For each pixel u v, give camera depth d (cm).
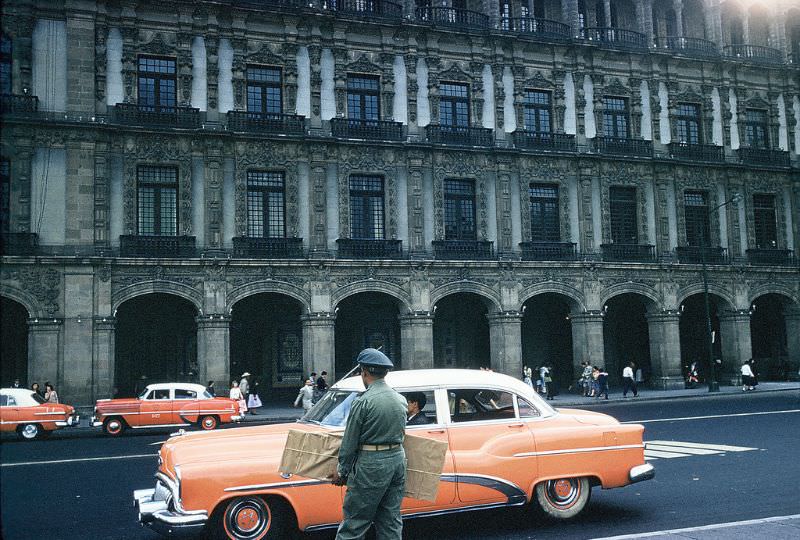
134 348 3406
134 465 1572
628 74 3909
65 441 2166
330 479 647
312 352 3175
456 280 3428
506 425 912
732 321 3997
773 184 4162
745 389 3638
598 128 3803
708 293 3931
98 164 2941
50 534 944
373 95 3441
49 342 2811
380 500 589
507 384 939
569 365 4125
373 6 3466
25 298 2797
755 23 4372
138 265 2953
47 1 2914
